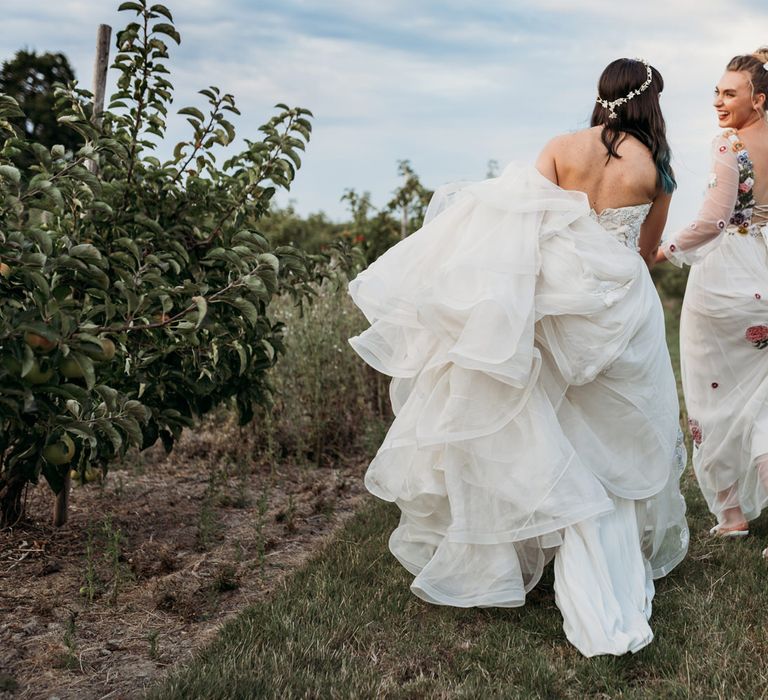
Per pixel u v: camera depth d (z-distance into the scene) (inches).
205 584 132.6
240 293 121.6
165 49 140.4
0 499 149.6
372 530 156.5
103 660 108.3
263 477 197.2
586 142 129.6
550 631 118.7
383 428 227.5
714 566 142.6
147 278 114.6
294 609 121.0
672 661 109.0
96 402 125.0
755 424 151.2
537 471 118.9
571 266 122.8
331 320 240.1
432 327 121.4
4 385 103.3
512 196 123.9
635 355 125.6
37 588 128.8
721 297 151.8
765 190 149.4
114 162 133.4
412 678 106.3
